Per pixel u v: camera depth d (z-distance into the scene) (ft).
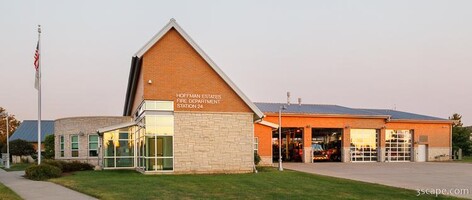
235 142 85.92
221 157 84.74
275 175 80.07
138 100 94.43
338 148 142.82
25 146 160.76
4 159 136.87
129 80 96.68
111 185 60.29
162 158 81.41
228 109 86.02
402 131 150.41
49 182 67.62
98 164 105.81
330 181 71.77
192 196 50.80
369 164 127.34
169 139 82.12
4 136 236.63
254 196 51.72
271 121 131.23
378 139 145.38
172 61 83.51
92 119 111.96
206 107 84.69
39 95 83.56
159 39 82.84
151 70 82.28
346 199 50.39
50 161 87.51
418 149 150.92
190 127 83.41
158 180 67.36
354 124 141.18
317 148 140.97
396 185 68.49
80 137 112.27
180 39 84.33
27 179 73.00
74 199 48.57
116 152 101.24
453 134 198.39
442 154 154.51
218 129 85.05
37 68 84.12
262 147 118.32
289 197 51.26
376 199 50.90
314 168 106.42
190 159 82.79
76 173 84.12
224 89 86.12
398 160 147.95
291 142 145.69
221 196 51.24
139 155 91.81
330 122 138.31
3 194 50.29
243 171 85.92
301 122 134.72
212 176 76.02
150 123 81.35
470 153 198.90
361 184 67.46
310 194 54.34
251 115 87.45
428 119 153.17
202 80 84.89
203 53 84.69
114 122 111.96
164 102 82.53
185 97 83.66
